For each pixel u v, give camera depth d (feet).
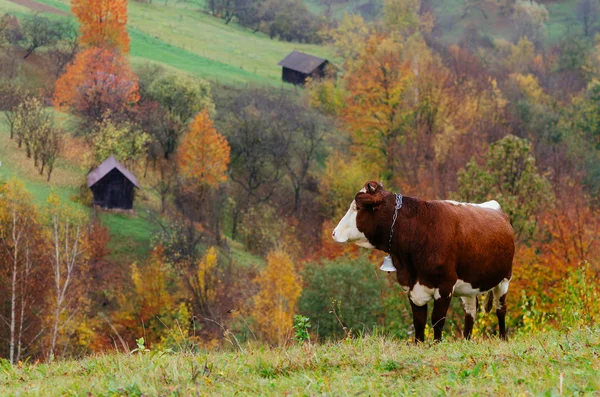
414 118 283.59
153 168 260.42
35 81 312.71
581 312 47.09
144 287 166.91
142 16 465.88
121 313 164.66
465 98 308.60
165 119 276.21
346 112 295.07
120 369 26.58
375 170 274.16
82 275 159.43
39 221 164.35
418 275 34.45
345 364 26.27
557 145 286.25
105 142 232.53
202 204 232.32
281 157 267.80
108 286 174.19
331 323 139.95
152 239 192.65
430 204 34.47
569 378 21.20
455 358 26.25
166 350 30.22
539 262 120.47
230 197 245.45
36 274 142.51
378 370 24.91
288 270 146.41
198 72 362.53
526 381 21.33
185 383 23.80
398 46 342.85
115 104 270.67
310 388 22.20
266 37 510.58
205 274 171.42
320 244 236.22
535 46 557.74
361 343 29.89
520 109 316.81
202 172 235.20
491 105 314.14
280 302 141.38
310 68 384.06
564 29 622.54
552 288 109.09
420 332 34.86
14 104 277.03
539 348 27.20
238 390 22.88
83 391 23.66
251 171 264.11
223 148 238.07
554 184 197.26
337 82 361.92
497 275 36.42
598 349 25.98
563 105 367.25
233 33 487.61
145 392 22.90
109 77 273.54
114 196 213.66
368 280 144.66
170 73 324.80
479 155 231.91
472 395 19.81
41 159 227.61
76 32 353.72
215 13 525.75
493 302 38.91
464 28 591.37
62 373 29.19
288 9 519.60
